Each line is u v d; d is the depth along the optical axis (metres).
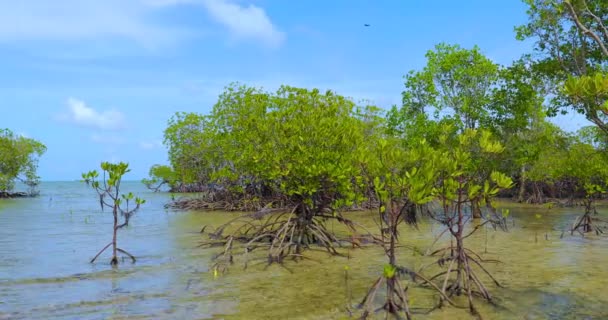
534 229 17.08
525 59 20.33
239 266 10.70
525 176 33.28
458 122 21.48
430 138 22.14
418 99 23.58
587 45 18.28
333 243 13.55
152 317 6.96
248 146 14.34
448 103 22.53
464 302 7.47
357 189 12.76
